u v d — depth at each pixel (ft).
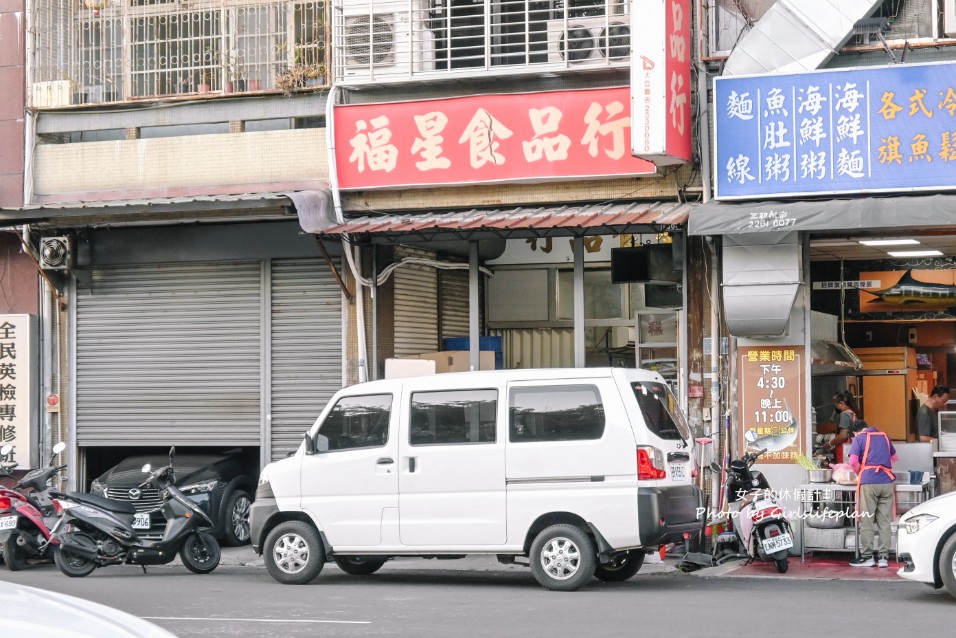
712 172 46.88
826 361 48.11
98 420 54.54
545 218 45.29
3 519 44.68
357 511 38.75
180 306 53.72
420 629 29.43
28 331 54.49
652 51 43.65
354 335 51.29
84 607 15.02
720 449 46.98
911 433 53.72
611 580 40.11
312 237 51.78
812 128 44.34
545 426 37.09
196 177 52.85
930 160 43.24
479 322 54.34
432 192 50.06
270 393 52.44
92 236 54.34
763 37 45.47
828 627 29.25
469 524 37.47
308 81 51.70
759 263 44.39
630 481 35.99
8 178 54.85
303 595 36.14
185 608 33.40
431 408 38.45
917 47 45.03
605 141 47.42
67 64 54.80
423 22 50.57
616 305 54.85
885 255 51.55
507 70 48.44
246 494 52.95
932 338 53.93
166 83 54.13
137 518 46.44
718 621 30.25
